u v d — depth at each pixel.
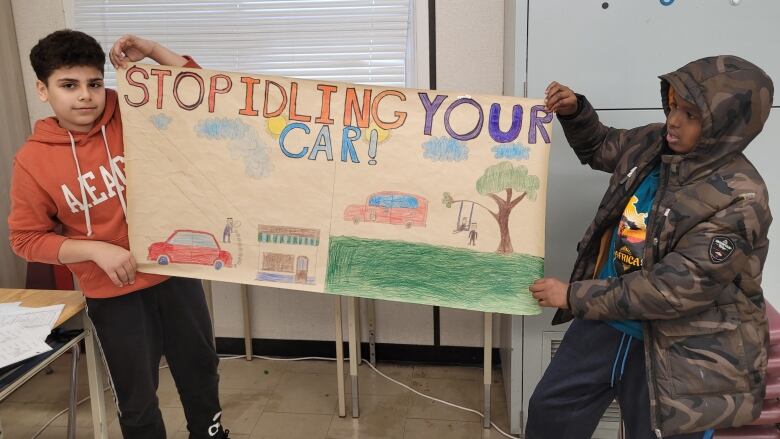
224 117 1.65
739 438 1.46
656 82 1.83
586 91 1.86
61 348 1.67
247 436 2.22
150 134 1.66
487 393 2.22
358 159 1.63
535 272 1.60
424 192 1.62
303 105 1.63
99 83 1.56
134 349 1.70
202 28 2.49
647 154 1.40
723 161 1.22
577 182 1.95
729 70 1.19
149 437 1.80
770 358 1.48
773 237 1.90
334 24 2.44
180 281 1.80
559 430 1.64
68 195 1.58
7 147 2.54
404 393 2.52
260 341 2.85
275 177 1.66
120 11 2.52
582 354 1.56
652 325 1.35
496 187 1.59
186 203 1.68
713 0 1.76
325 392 2.53
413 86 2.50
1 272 2.53
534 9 1.82
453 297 1.65
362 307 2.74
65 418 2.35
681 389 1.30
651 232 1.30
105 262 1.57
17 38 2.60
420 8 2.40
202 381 1.90
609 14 1.80
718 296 1.25
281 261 1.69
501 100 1.57
